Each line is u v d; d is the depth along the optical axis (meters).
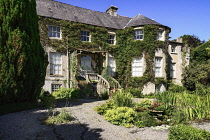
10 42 4.86
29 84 5.52
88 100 8.52
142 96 11.04
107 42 12.95
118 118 4.51
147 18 13.59
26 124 4.07
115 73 13.20
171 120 4.98
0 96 4.84
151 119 4.83
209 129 4.22
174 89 13.10
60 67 10.95
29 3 5.59
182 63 15.85
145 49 12.53
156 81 12.65
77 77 11.30
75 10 13.01
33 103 6.07
